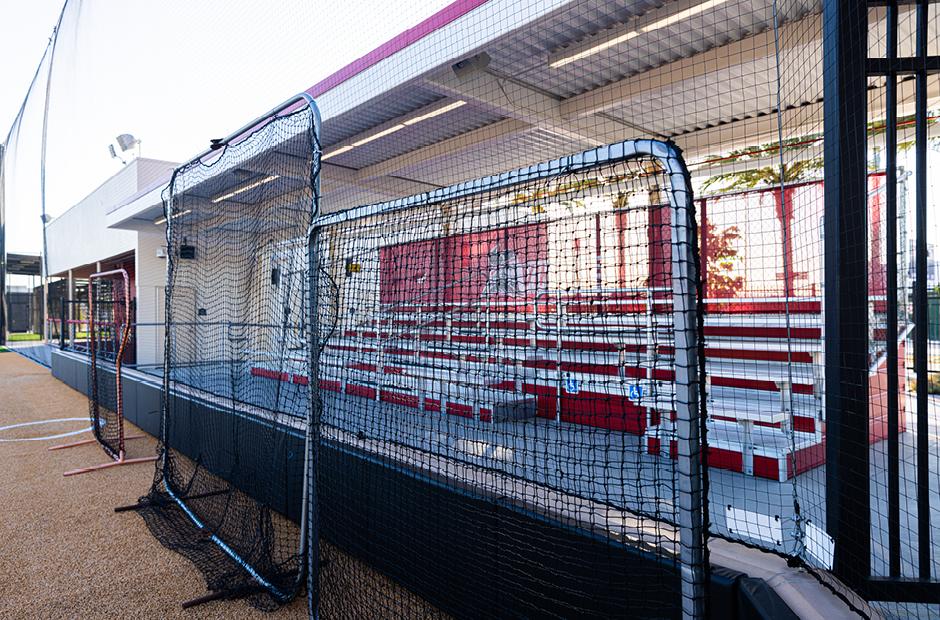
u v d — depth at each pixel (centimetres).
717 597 171
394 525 278
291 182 334
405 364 266
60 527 370
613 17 452
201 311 527
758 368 492
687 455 128
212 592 281
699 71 518
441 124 686
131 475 493
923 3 194
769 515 256
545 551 210
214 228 497
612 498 207
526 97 588
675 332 130
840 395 200
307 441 283
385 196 886
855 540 197
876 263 452
